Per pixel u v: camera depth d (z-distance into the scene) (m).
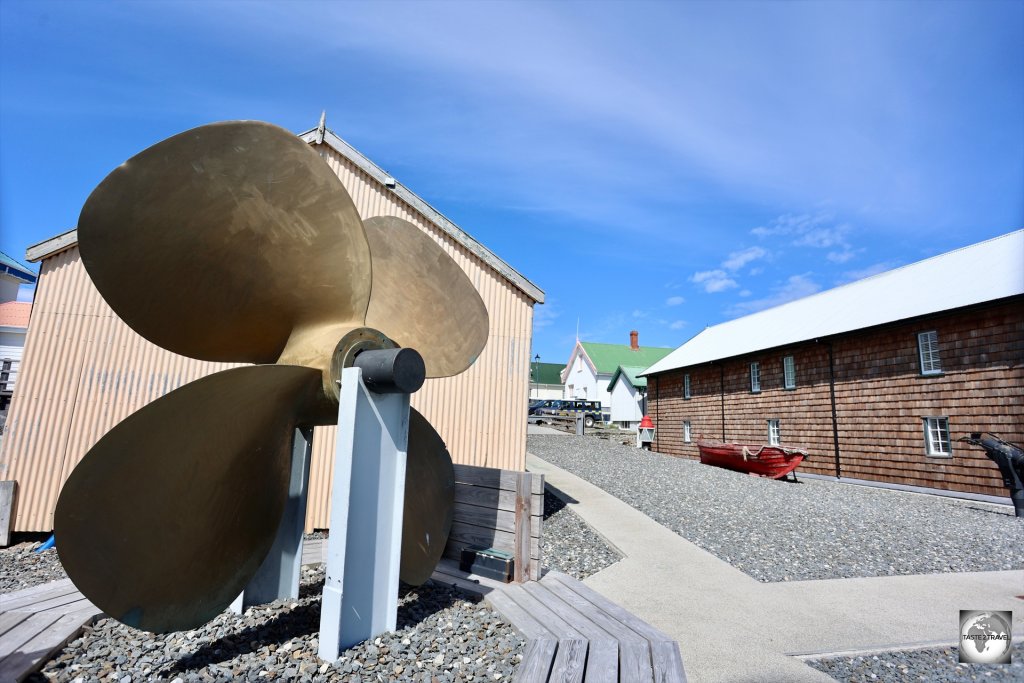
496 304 8.06
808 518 8.44
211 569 2.93
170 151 2.46
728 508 9.06
